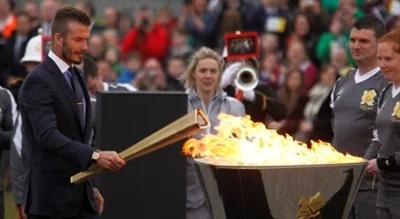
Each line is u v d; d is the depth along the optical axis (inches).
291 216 357.1
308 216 358.0
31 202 410.9
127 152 394.3
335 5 962.1
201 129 375.6
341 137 463.8
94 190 427.8
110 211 474.0
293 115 753.6
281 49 941.2
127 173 474.9
